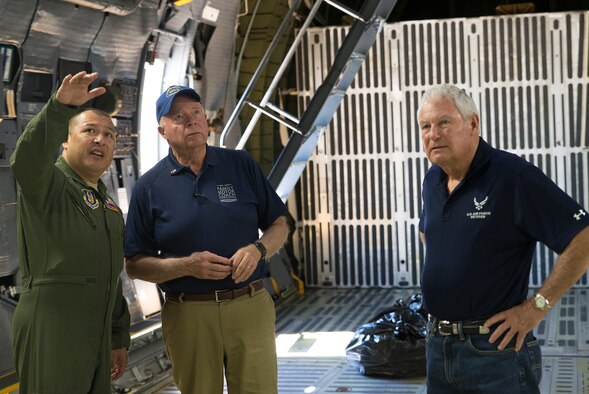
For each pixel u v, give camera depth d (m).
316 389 6.58
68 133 3.96
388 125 10.34
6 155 5.63
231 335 4.36
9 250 5.60
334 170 10.49
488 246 3.70
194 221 4.32
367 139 10.40
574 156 10.02
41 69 5.94
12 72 5.70
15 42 5.62
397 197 10.38
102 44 6.43
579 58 9.94
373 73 10.34
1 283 5.63
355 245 10.52
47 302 3.93
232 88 8.98
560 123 10.03
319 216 10.55
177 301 4.38
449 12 11.29
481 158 3.74
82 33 6.16
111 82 6.68
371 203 10.45
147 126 7.66
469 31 10.13
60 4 5.77
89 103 6.45
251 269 4.18
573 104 9.99
